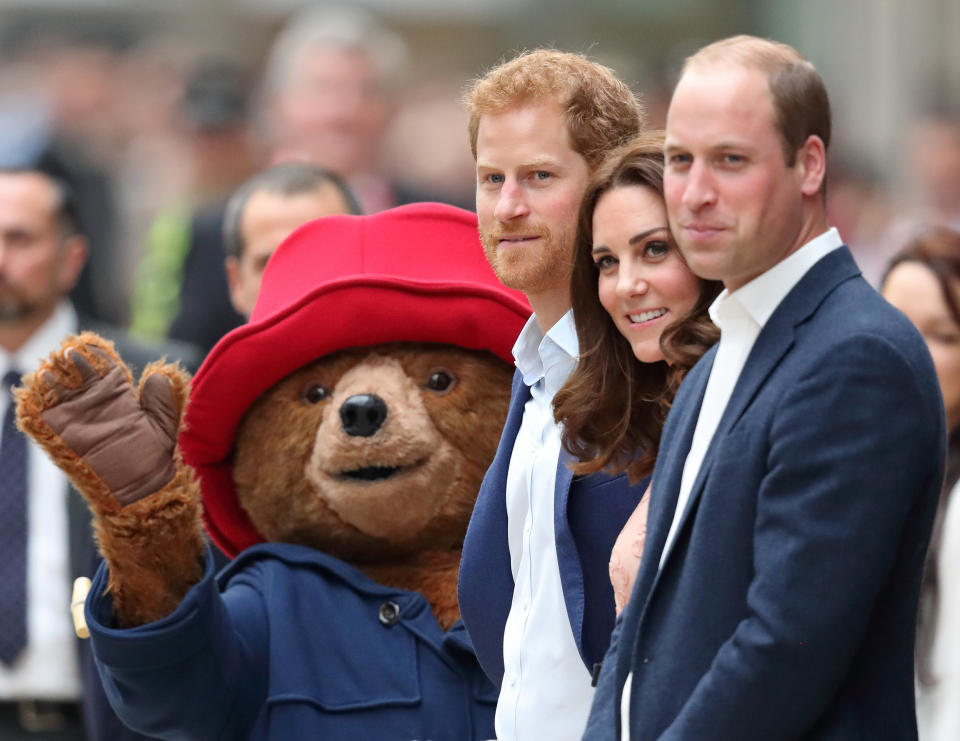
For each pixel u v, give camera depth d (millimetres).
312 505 15031
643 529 11805
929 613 15539
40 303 20922
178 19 43188
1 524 19469
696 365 11070
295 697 14242
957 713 15188
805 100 10078
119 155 38469
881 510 9719
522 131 12391
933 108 35625
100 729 17219
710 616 10188
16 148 27547
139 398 13352
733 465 10172
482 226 12672
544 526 12523
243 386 14938
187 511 13305
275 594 14656
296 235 15469
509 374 15086
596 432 12078
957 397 16859
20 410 12938
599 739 10844
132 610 13531
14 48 41281
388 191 28188
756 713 9805
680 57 32344
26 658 19234
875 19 41250
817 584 9695
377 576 15203
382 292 14617
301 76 28109
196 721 13812
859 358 9852
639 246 11594
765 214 10086
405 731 14273
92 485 13047
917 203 33812
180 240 25922
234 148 28828
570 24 42406
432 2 43062
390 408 14602
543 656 12422
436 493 14867
